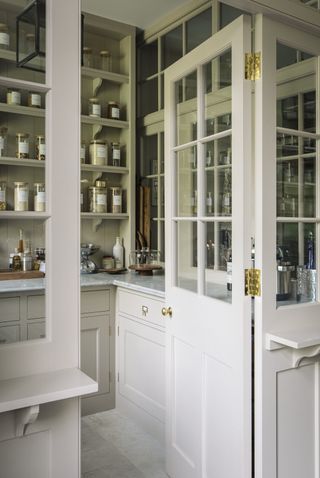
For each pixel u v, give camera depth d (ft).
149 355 8.63
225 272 5.80
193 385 6.44
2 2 4.33
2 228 5.79
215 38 5.82
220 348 5.76
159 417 8.35
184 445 6.72
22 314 3.98
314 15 5.58
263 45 5.22
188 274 6.68
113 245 11.74
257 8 5.10
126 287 9.20
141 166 11.73
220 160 5.89
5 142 8.72
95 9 10.32
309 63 5.76
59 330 3.96
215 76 5.95
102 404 9.79
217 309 5.82
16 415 3.63
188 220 6.63
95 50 11.34
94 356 9.62
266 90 5.25
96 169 10.86
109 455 7.96
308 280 5.88
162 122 10.88
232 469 5.51
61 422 3.88
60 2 3.94
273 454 5.37
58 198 3.95
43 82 4.03
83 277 10.10
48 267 3.92
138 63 11.67
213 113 6.01
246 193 5.31
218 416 5.83
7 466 3.64
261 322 5.27
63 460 3.89
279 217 5.46
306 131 5.75
